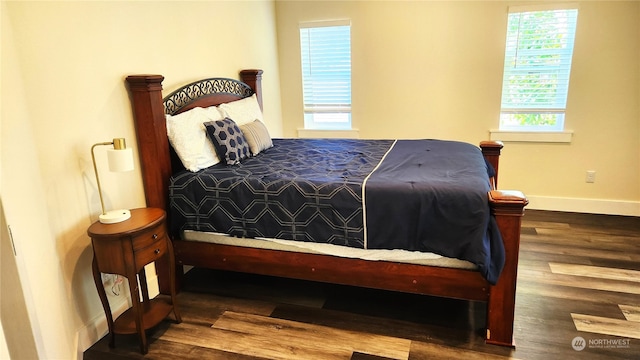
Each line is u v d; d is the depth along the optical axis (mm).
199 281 2945
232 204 2502
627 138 3807
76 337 2178
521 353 2086
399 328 2330
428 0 4062
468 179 2258
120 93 2455
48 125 2012
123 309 2508
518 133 4066
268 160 3037
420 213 2141
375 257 2309
